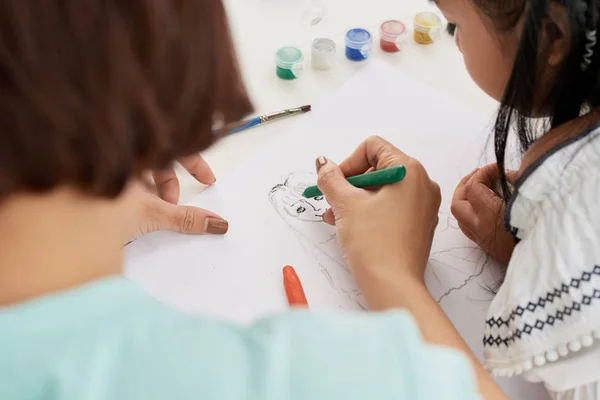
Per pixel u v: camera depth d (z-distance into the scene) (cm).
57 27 25
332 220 63
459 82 79
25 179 28
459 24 54
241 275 60
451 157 71
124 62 26
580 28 44
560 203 47
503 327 50
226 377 29
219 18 30
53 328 29
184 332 31
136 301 32
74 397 28
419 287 56
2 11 24
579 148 47
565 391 50
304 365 31
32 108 25
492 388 50
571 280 46
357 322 34
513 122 56
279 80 78
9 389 28
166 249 61
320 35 84
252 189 67
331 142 72
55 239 31
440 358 34
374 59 81
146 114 28
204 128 33
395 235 59
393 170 61
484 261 62
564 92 49
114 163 28
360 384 31
